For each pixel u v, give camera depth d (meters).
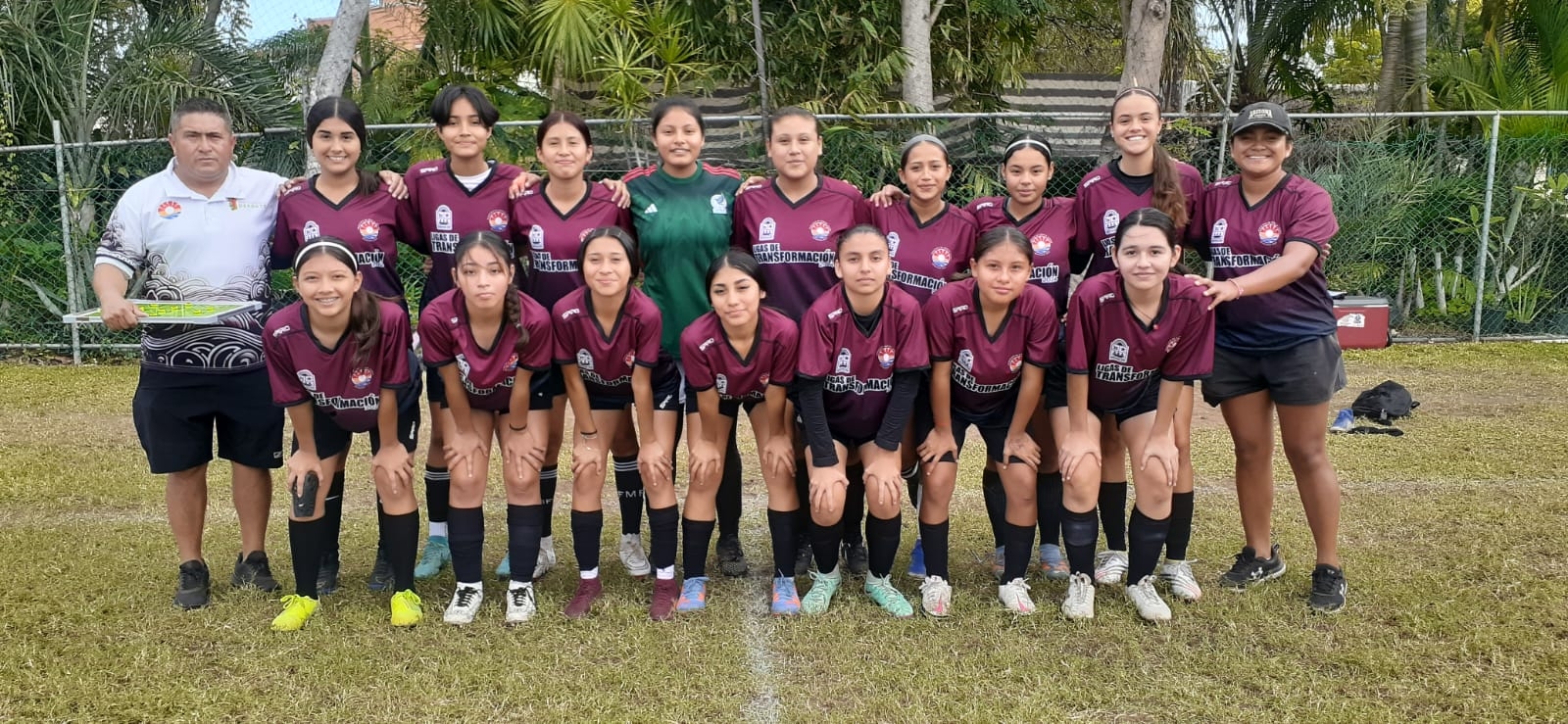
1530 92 10.38
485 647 3.42
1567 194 9.37
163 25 9.27
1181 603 3.77
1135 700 3.05
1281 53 11.80
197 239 3.70
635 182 4.02
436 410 4.11
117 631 3.51
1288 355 3.66
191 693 3.09
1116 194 3.88
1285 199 3.66
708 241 3.93
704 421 3.70
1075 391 3.58
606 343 3.56
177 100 8.77
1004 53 11.22
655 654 3.35
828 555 3.75
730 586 4.04
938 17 10.59
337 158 3.79
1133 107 3.76
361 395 3.54
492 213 3.96
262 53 10.51
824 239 3.90
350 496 5.29
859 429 3.75
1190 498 3.87
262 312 3.83
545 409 3.78
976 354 3.58
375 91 10.01
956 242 3.94
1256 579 3.94
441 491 4.21
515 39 9.81
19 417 6.86
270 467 3.93
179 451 3.70
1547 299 9.80
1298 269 3.52
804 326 3.54
